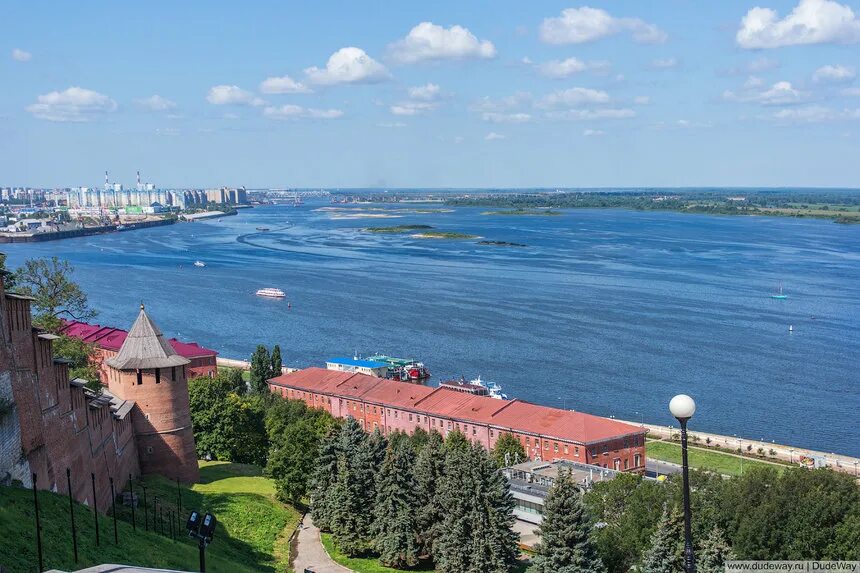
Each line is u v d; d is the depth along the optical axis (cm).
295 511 11769
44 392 8019
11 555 5853
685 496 3653
